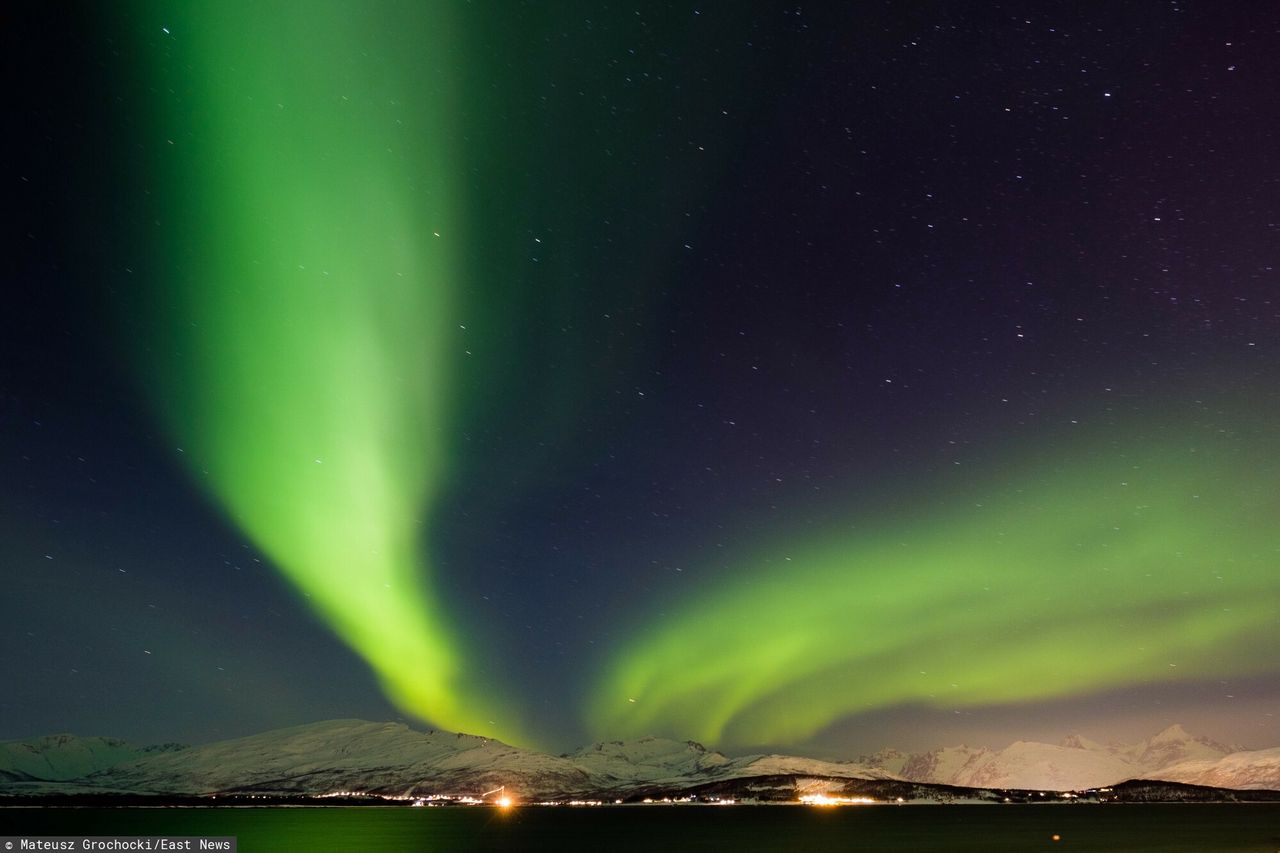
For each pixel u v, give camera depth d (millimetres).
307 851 151875
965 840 182875
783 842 179500
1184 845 163125
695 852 154250
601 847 166375
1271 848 154375
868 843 176375
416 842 177375
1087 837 190000
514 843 176125
